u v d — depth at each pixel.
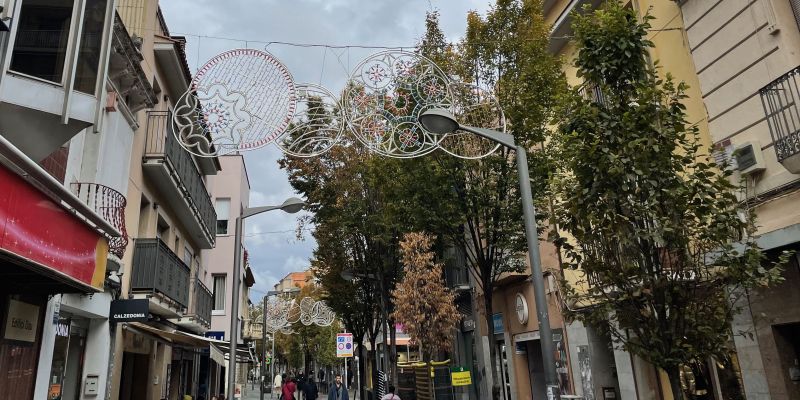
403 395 22.64
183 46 17.08
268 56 6.95
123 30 10.39
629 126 5.48
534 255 6.67
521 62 10.28
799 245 7.09
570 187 5.83
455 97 9.09
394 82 7.75
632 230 5.32
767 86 7.68
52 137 7.06
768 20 7.87
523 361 16.20
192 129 6.89
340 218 17.91
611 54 6.07
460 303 21.56
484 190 10.04
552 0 14.84
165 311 13.83
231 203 32.19
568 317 6.05
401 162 11.09
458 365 21.59
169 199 15.78
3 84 6.31
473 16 10.71
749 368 7.89
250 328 46.62
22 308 7.48
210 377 28.81
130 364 14.12
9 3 6.43
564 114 6.28
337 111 7.46
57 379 9.24
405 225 13.93
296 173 18.38
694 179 5.43
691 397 9.84
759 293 7.71
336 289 21.69
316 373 58.53
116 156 11.12
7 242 5.36
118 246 10.30
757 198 7.54
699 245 5.42
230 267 31.09
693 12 9.42
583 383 12.55
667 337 5.17
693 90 9.61
